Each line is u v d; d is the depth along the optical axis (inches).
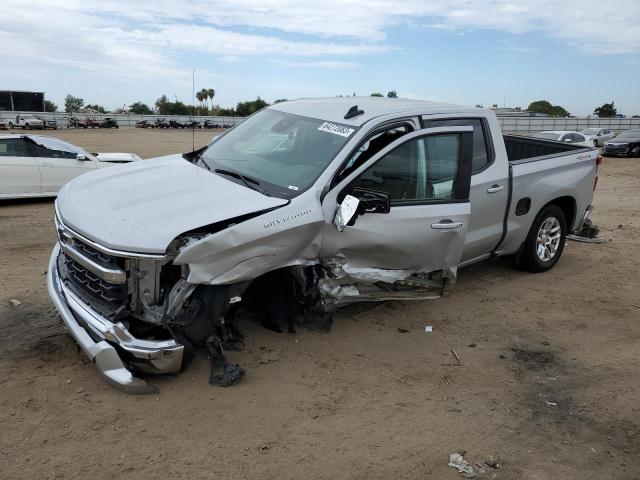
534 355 183.8
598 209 470.0
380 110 189.8
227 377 152.0
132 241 135.0
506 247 239.1
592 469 127.9
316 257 165.5
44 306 200.7
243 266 147.8
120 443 126.6
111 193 161.2
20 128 2480.3
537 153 295.7
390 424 140.9
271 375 159.8
